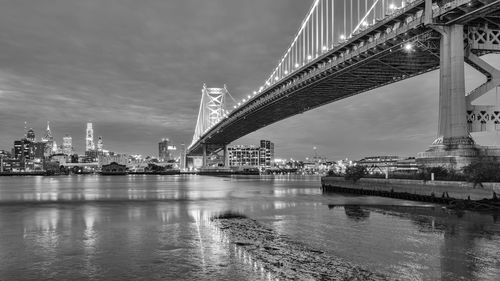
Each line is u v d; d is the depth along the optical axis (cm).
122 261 1766
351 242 2086
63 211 3653
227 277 1529
